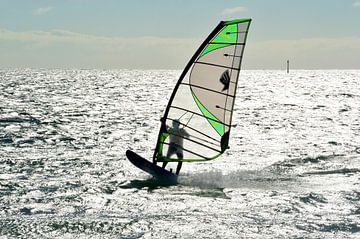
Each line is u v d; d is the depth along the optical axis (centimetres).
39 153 3519
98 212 2006
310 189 2411
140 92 13150
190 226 1836
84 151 3669
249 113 7344
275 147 3938
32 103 8750
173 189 2406
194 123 2503
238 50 2388
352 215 1977
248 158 3384
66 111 7300
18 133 4647
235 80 2389
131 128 5291
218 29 2403
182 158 2542
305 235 1744
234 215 1977
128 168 2958
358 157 3388
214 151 2475
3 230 1761
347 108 8219
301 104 9138
